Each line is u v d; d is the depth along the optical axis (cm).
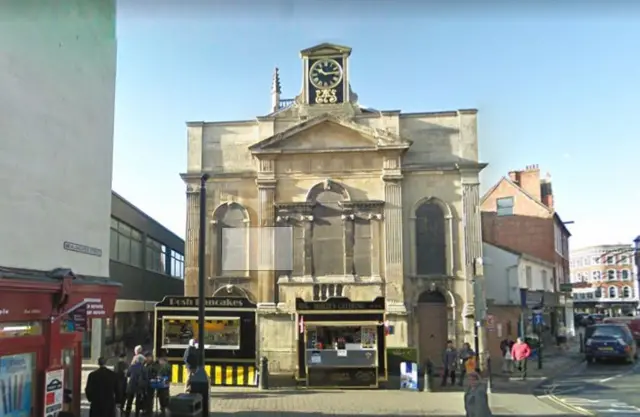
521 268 3475
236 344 2147
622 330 3064
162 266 4225
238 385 2117
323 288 2641
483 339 2098
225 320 2155
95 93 1482
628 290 9281
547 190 4669
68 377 1344
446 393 1964
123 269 3111
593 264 9744
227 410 1642
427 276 2644
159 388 1515
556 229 4641
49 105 1251
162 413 1517
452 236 2669
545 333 3944
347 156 2720
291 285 2652
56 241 1270
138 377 1478
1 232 1070
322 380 2095
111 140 1577
